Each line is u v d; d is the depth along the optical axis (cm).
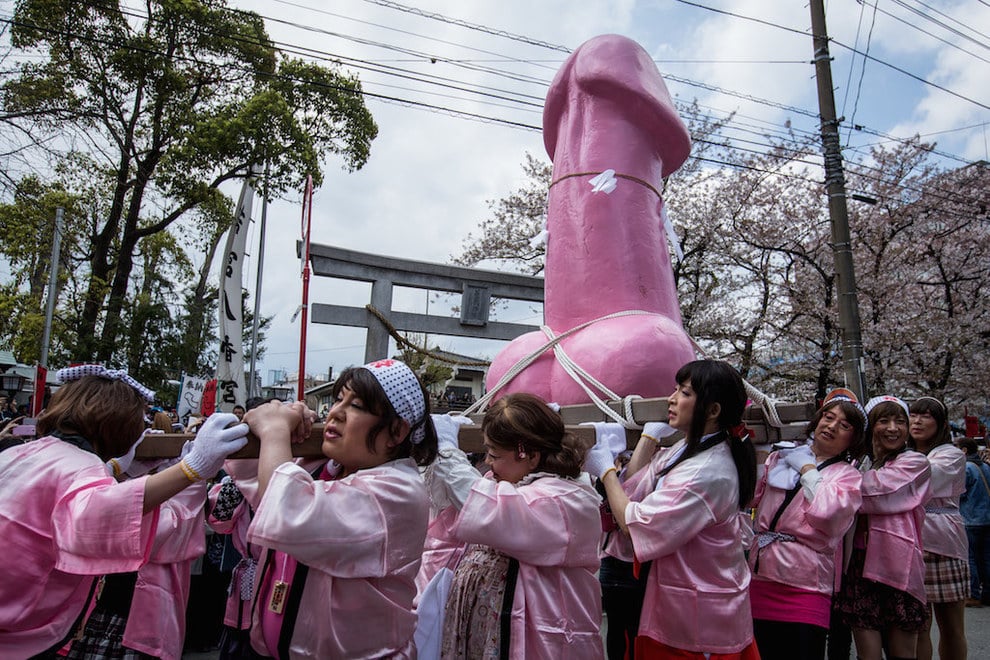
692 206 1728
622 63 541
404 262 1004
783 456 346
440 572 254
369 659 200
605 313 494
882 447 400
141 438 251
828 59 1137
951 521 430
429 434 225
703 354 506
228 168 1614
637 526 254
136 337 1559
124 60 1409
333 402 239
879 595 371
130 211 1636
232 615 313
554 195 548
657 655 262
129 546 194
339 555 190
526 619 236
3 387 1416
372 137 1761
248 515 326
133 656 266
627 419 350
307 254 499
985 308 1695
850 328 1079
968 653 524
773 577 320
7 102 1064
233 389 806
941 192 1731
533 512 234
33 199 1248
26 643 204
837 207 1107
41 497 206
